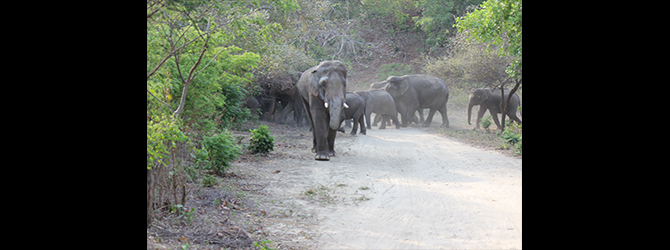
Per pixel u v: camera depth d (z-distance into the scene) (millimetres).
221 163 8406
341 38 36375
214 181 7648
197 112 8336
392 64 38938
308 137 16594
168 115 5473
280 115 22531
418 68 38438
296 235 5465
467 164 11148
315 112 11570
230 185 7746
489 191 8062
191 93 7801
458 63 22203
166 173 6121
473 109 28516
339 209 6789
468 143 15969
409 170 10266
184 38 6656
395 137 17781
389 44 41938
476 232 5680
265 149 11531
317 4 21266
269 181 8547
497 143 15188
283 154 11945
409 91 23812
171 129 4777
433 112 24109
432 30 40719
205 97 7910
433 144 15469
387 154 12797
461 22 12969
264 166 10109
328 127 12016
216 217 5883
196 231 5230
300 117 20234
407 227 5902
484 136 17531
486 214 6520
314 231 5664
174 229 5234
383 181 8945
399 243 5266
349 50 38469
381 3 43469
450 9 38500
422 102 23969
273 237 5332
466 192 7980
